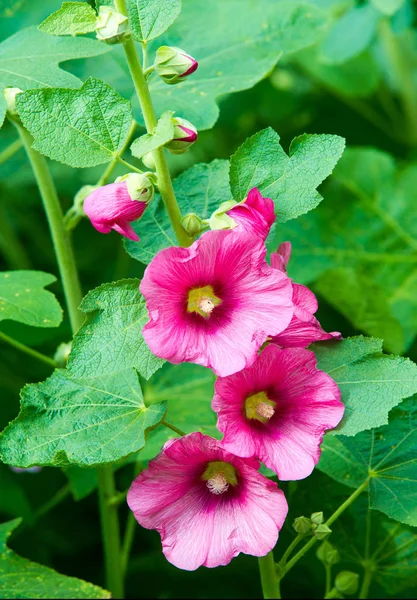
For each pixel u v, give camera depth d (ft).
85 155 3.93
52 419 4.10
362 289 5.30
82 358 3.92
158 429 4.79
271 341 4.01
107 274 6.21
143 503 3.96
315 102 6.91
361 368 4.04
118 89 4.82
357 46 5.71
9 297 4.58
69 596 4.37
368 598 4.89
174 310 3.86
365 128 6.92
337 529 4.66
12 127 5.76
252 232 3.89
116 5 3.92
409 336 5.74
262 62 4.81
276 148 4.07
